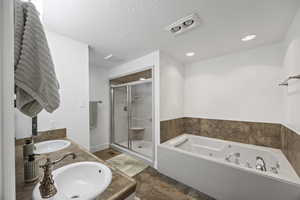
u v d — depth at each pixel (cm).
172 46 203
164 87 232
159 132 222
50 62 71
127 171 216
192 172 174
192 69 280
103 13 128
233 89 228
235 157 210
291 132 146
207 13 128
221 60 242
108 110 336
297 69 129
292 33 140
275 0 110
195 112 275
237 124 223
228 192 146
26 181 72
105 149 318
